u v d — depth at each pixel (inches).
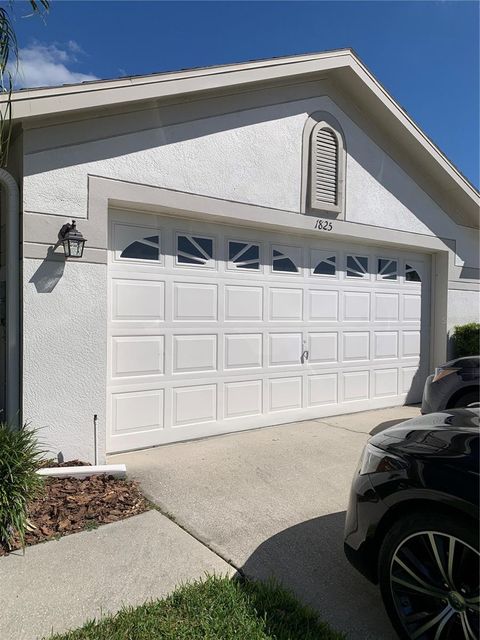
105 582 108.6
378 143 284.7
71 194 179.2
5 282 187.0
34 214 171.9
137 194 193.9
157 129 199.3
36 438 171.9
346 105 267.9
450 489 84.3
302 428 248.7
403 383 319.0
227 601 101.0
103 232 186.2
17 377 174.4
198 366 224.2
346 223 268.2
